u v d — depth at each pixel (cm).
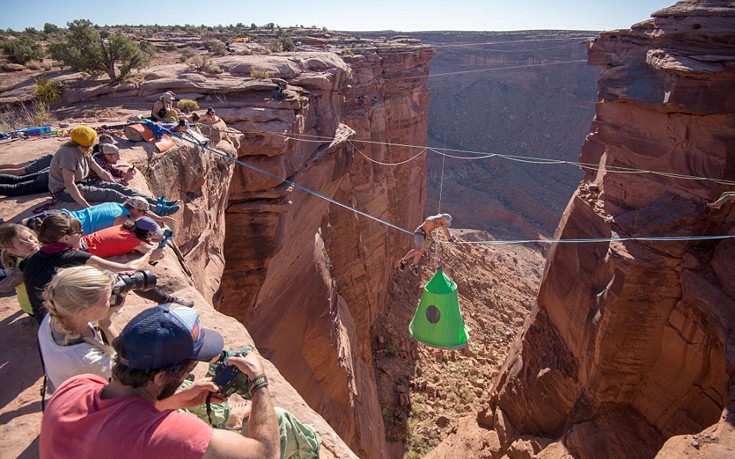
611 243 1385
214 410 316
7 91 1658
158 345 213
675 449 954
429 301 537
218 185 1118
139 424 206
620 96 1420
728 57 1151
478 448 1858
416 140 4269
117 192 655
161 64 2255
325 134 1947
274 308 1556
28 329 445
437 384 2420
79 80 1717
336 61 2252
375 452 1878
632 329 1348
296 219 1611
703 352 1209
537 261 4678
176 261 631
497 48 8669
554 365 1659
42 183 711
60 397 222
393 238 3556
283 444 299
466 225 5947
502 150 8300
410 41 6331
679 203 1310
